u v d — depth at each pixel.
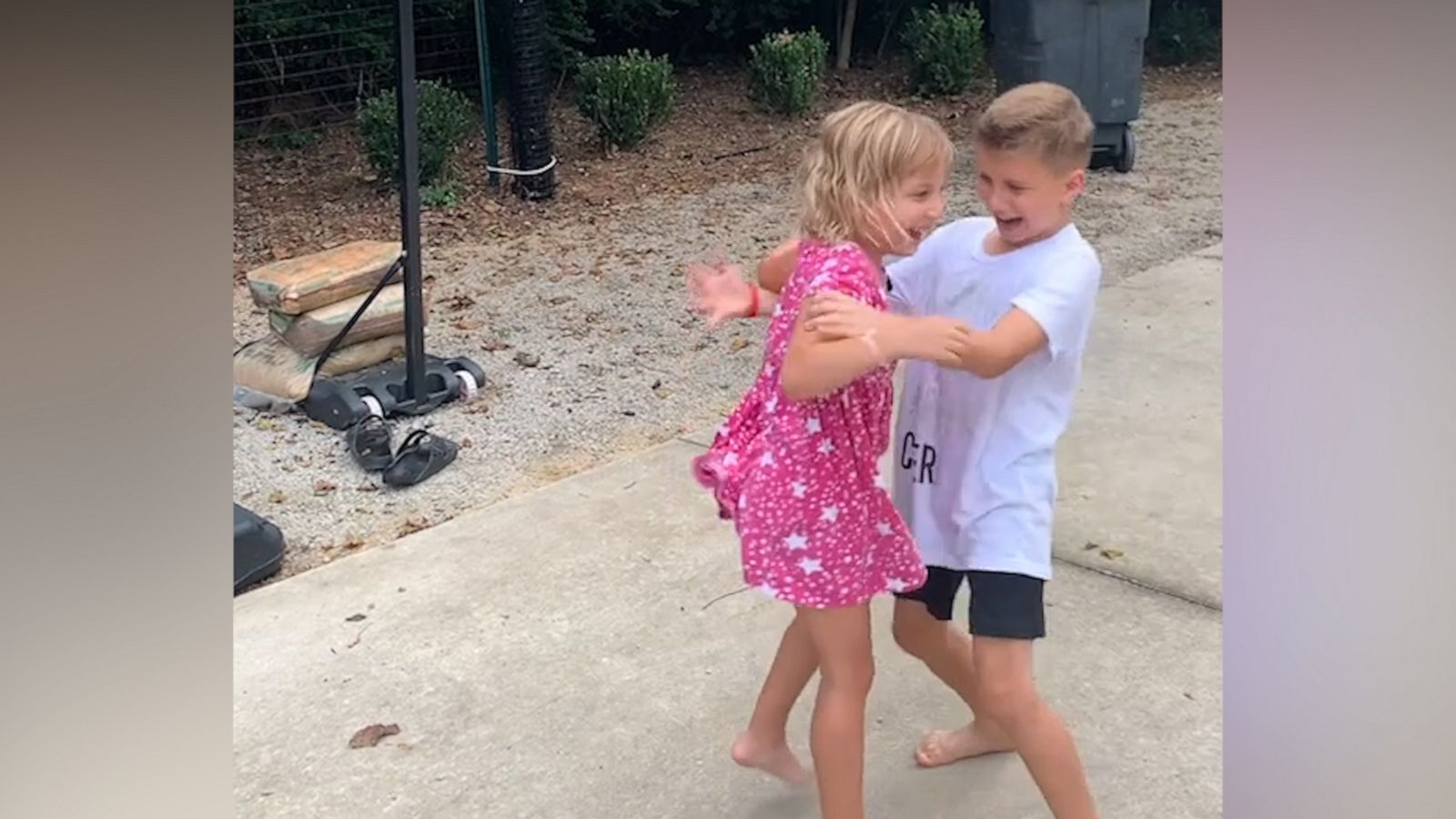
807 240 2.07
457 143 8.34
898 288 2.22
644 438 4.45
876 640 3.00
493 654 3.02
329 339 4.74
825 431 2.01
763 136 9.56
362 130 7.93
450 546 3.54
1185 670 2.85
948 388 2.14
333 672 2.96
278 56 8.84
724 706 2.79
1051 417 2.09
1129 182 7.83
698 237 7.14
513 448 4.39
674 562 3.40
